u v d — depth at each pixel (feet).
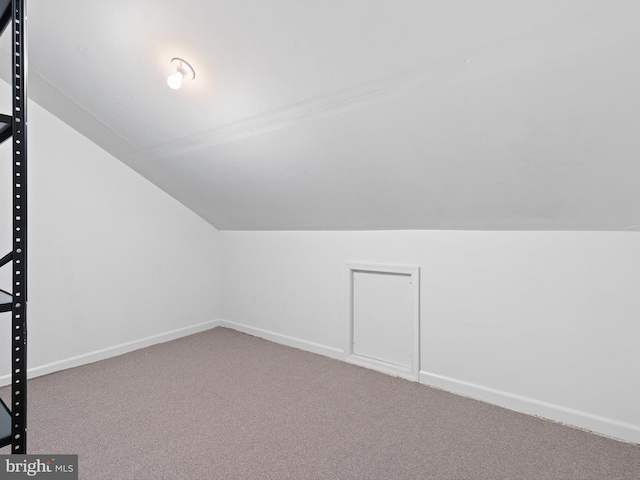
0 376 7.24
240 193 8.63
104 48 5.51
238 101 5.65
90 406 6.51
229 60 5.02
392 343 8.16
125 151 8.50
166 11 4.65
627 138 4.11
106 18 5.00
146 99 6.33
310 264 9.53
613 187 4.81
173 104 6.22
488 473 4.75
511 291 6.53
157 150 7.94
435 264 7.42
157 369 8.23
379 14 3.81
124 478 4.66
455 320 7.16
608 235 5.65
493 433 5.69
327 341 9.24
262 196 8.39
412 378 7.70
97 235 8.79
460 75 4.11
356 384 7.50
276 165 6.97
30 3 4.99
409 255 7.77
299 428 5.82
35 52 5.99
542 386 6.24
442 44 3.88
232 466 4.90
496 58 3.83
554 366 6.13
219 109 5.95
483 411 6.40
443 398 6.89
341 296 8.93
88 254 8.63
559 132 4.36
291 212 8.73
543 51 3.61
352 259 8.71
